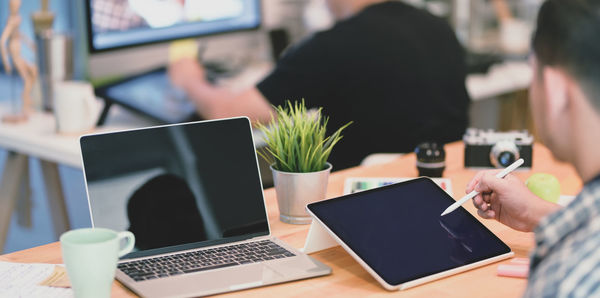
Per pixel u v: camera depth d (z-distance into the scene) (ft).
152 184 3.70
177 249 3.62
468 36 11.14
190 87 8.42
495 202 3.84
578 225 2.15
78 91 7.27
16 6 7.84
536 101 2.33
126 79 8.37
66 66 8.12
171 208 3.69
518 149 5.13
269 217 4.26
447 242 3.57
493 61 11.28
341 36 7.20
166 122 7.74
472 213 4.25
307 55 7.29
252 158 3.99
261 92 7.48
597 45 2.07
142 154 3.72
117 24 7.84
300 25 10.07
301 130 4.04
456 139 7.58
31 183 8.82
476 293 3.19
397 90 7.22
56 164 8.13
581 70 2.09
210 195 3.80
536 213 3.67
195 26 8.68
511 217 3.77
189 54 8.96
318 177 4.07
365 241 3.43
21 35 8.04
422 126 7.31
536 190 4.20
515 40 11.54
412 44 7.21
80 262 2.78
